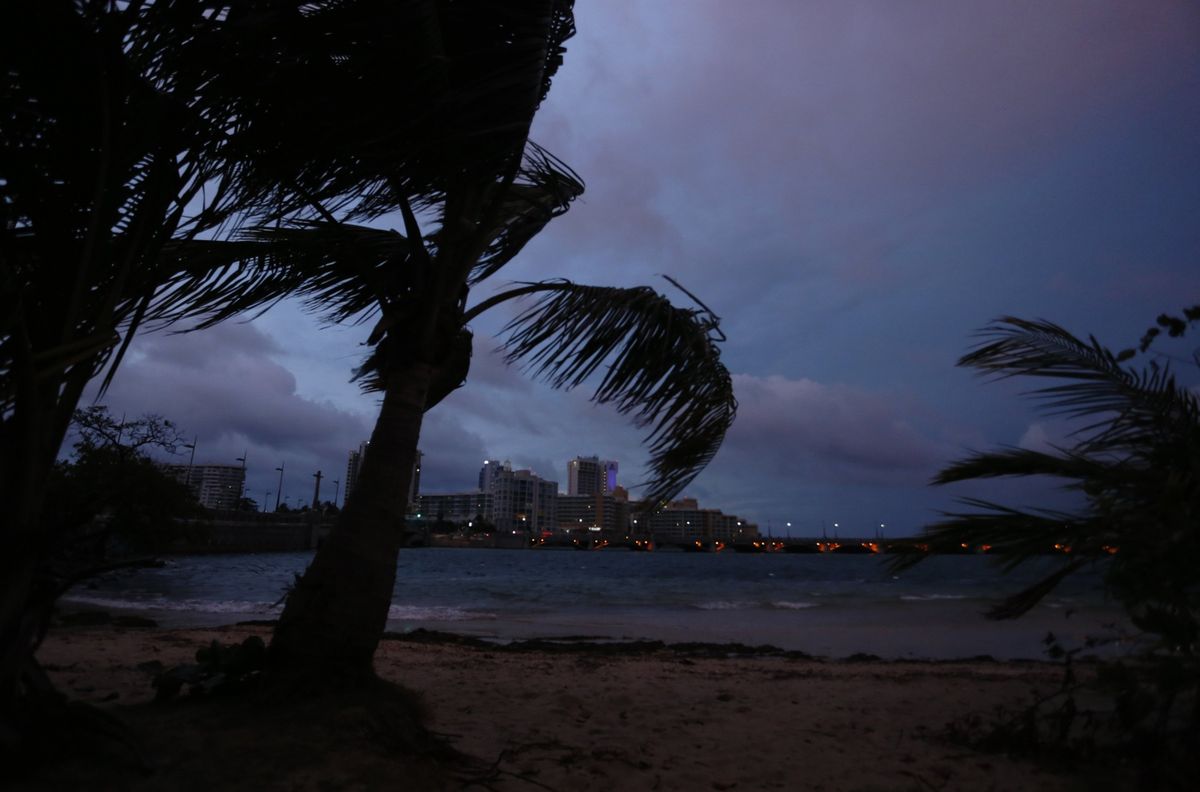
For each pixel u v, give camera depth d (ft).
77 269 8.43
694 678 24.49
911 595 105.50
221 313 13.97
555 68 13.01
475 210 14.28
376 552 12.21
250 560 200.44
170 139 9.28
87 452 55.36
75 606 55.57
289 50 9.28
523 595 99.60
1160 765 11.86
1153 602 12.06
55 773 7.82
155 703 11.34
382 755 9.88
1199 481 12.54
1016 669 29.84
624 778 11.85
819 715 18.25
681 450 13.61
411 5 9.19
